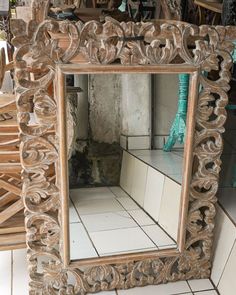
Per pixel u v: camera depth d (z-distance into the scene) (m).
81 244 0.98
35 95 0.81
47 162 0.86
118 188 1.02
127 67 0.82
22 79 0.79
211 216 1.01
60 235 0.93
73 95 0.91
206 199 0.99
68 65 0.79
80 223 0.99
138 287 1.02
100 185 1.02
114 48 0.80
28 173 0.87
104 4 1.23
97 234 1.00
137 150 1.03
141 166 1.03
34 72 0.82
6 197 1.06
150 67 0.83
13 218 1.07
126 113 0.99
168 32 0.82
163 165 1.01
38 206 0.89
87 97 0.95
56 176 0.88
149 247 1.02
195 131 0.92
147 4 1.29
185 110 0.95
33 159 0.85
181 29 0.82
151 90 0.98
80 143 0.98
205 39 0.87
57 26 0.76
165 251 1.01
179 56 0.85
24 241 1.04
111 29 0.79
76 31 0.77
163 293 1.01
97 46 0.79
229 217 1.00
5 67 1.14
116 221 1.02
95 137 0.99
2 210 1.07
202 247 1.04
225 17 1.05
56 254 0.95
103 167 1.01
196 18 1.25
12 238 1.03
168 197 1.01
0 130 1.04
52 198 0.89
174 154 0.99
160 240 1.03
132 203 1.03
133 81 0.97
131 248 1.01
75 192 1.00
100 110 0.97
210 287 1.03
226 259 0.99
